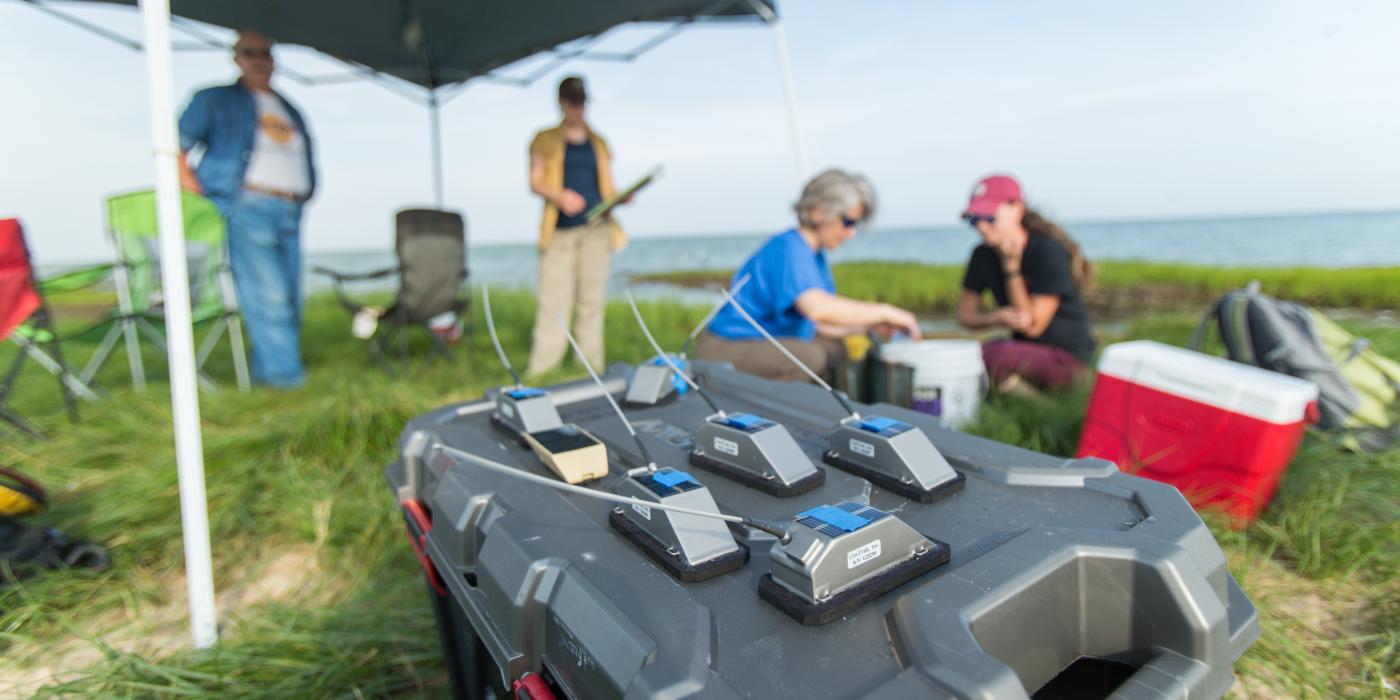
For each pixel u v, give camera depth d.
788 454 1.06
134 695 1.51
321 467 2.79
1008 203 3.07
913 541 0.83
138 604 1.96
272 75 4.24
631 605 0.77
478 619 0.96
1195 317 7.30
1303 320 2.42
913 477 1.01
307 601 1.99
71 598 1.93
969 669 0.63
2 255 3.18
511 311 7.69
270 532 2.39
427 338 5.83
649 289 15.78
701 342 3.01
